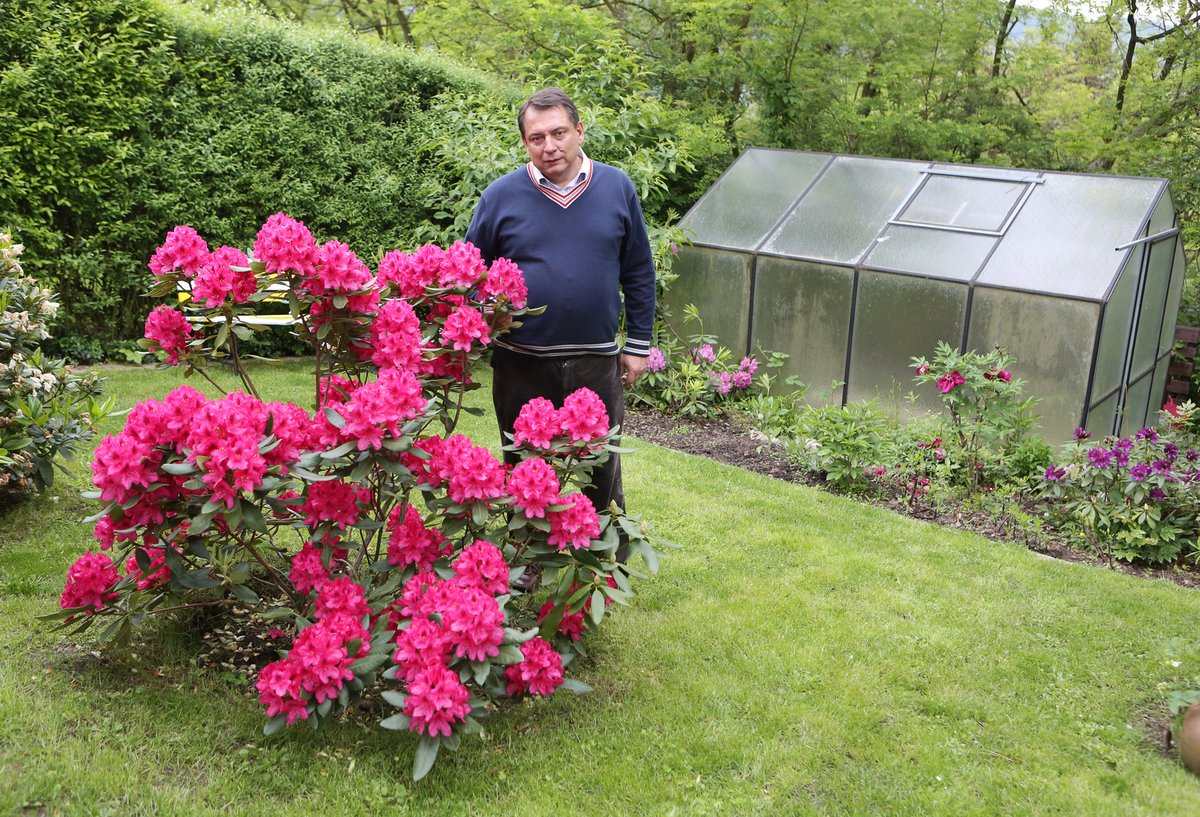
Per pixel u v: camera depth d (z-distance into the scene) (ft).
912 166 21.71
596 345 9.59
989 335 18.08
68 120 19.88
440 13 34.53
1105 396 18.16
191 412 7.17
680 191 29.81
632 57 25.32
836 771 7.72
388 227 25.30
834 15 31.45
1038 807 7.32
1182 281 22.38
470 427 17.43
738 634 10.05
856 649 9.82
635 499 14.35
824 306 20.34
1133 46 34.55
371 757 7.48
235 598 9.67
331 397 9.03
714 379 20.80
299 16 46.47
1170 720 8.73
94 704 7.77
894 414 19.53
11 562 10.46
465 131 24.00
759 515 14.08
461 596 7.04
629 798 7.29
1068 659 9.83
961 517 14.82
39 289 13.33
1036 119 36.88
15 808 6.29
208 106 22.04
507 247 9.46
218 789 6.93
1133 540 13.48
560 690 8.79
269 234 7.58
